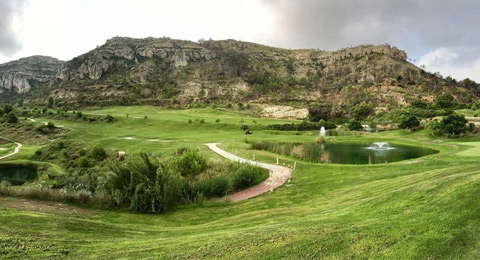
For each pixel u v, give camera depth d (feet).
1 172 138.82
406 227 26.23
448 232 24.00
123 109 413.80
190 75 630.74
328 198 57.82
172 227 46.16
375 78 555.69
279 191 73.51
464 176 35.65
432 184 35.94
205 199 68.74
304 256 23.82
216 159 112.37
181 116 339.98
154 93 535.19
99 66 638.12
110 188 60.54
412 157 132.77
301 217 40.34
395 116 323.16
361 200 44.50
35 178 129.59
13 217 37.73
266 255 24.72
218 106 416.87
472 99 458.50
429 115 299.58
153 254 27.30
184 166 86.74
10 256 26.78
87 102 460.14
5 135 264.93
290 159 122.01
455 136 197.98
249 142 170.30
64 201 54.75
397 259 21.70
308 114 372.38
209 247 27.71
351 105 402.11
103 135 228.63
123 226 41.73
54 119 325.01
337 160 128.36
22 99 654.12
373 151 152.35
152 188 58.44
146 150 162.91
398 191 38.27
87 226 38.45
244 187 80.53
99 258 26.86
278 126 268.21
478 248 21.34
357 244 24.62
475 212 26.03
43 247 29.07
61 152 167.94
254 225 39.22
